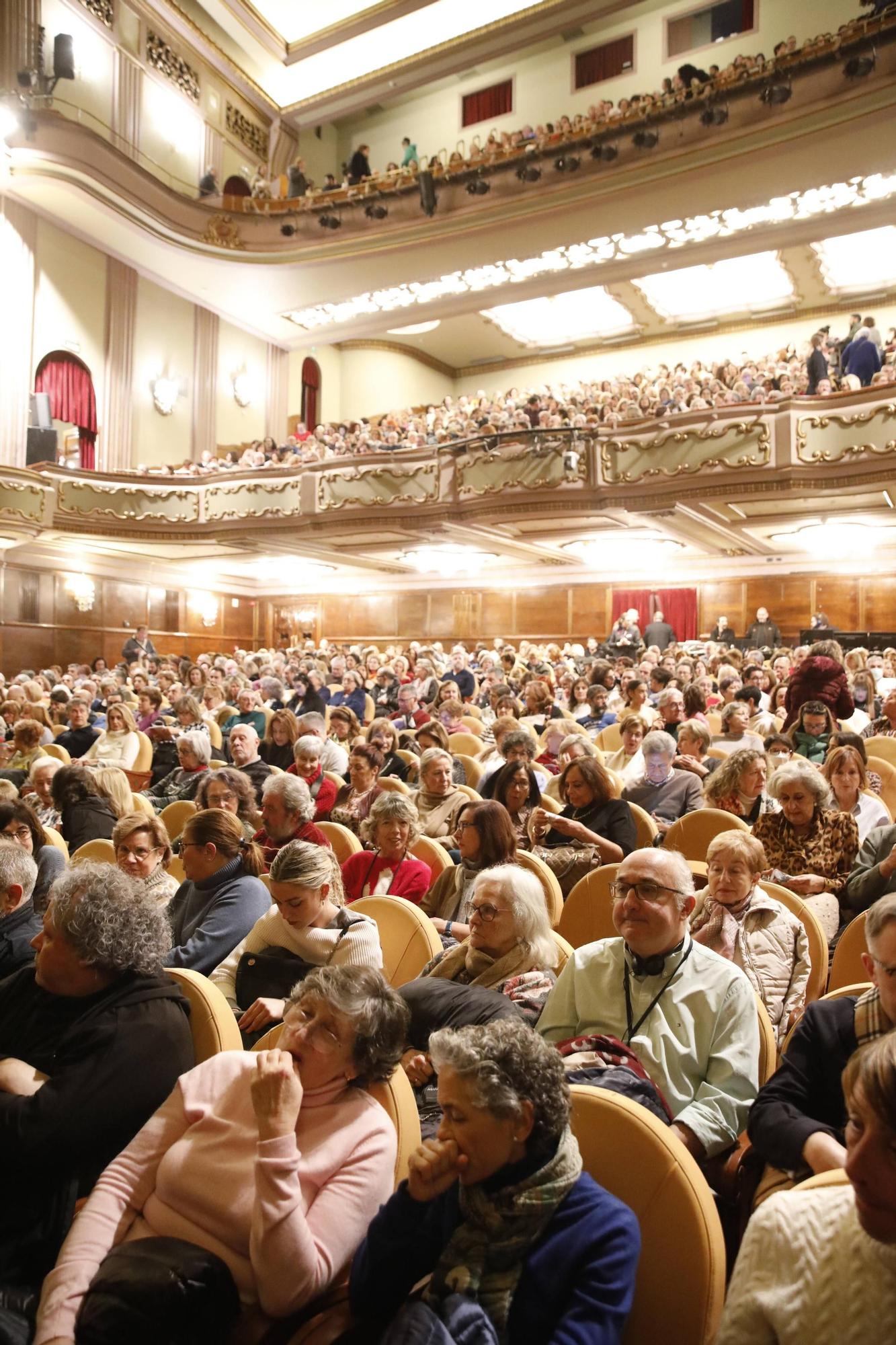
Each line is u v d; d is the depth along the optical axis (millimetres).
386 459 13797
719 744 5391
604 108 13508
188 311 17969
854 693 7273
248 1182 1533
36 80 13938
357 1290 1382
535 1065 1342
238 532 15242
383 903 2834
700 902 2512
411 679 11148
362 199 15484
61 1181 1683
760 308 19172
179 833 4598
